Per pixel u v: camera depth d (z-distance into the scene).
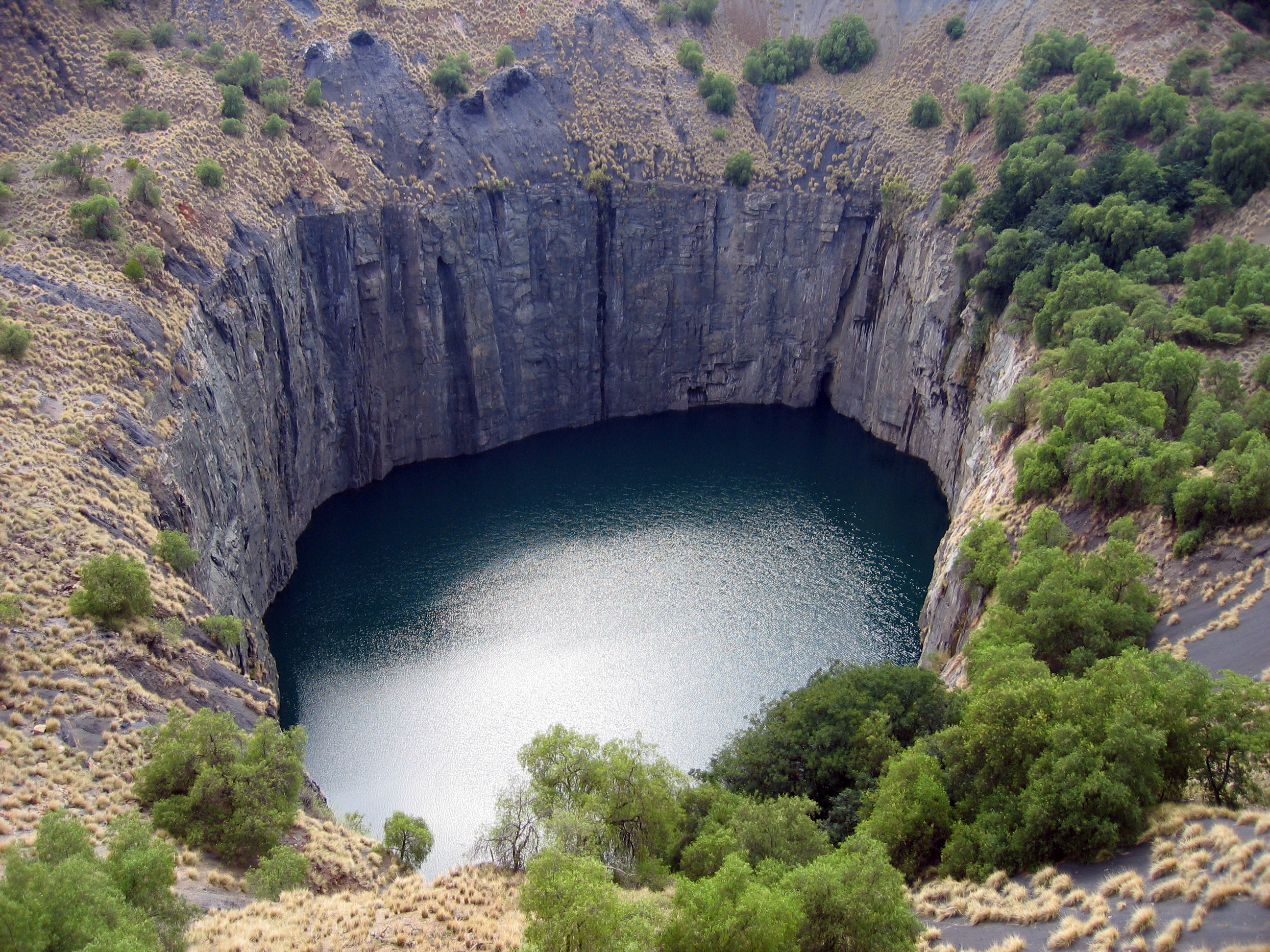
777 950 32.09
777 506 105.69
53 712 42.91
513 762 67.75
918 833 44.19
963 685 62.25
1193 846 36.69
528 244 115.88
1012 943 35.53
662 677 76.38
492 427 118.38
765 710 60.06
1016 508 72.25
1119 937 33.91
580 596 87.56
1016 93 110.06
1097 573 58.31
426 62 116.69
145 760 42.59
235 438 77.75
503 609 85.50
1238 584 55.97
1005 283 98.12
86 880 28.78
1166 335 76.50
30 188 77.88
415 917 37.75
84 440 58.06
